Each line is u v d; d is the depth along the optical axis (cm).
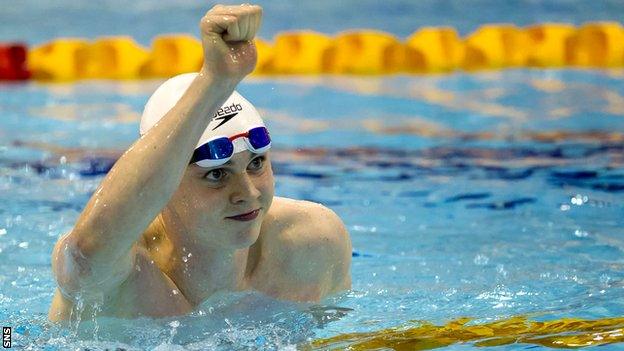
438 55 2995
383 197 1592
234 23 713
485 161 1838
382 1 4419
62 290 807
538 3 4197
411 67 2980
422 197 1587
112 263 773
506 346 842
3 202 1563
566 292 1037
